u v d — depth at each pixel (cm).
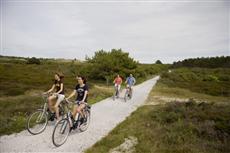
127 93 1432
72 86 1994
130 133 675
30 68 4303
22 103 1116
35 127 609
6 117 754
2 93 1477
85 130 682
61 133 538
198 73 5916
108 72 2827
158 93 2080
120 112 1007
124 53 3203
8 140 547
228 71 6725
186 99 1816
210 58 10650
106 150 527
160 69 9275
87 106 683
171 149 545
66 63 6141
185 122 770
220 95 2708
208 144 591
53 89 674
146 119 864
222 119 792
